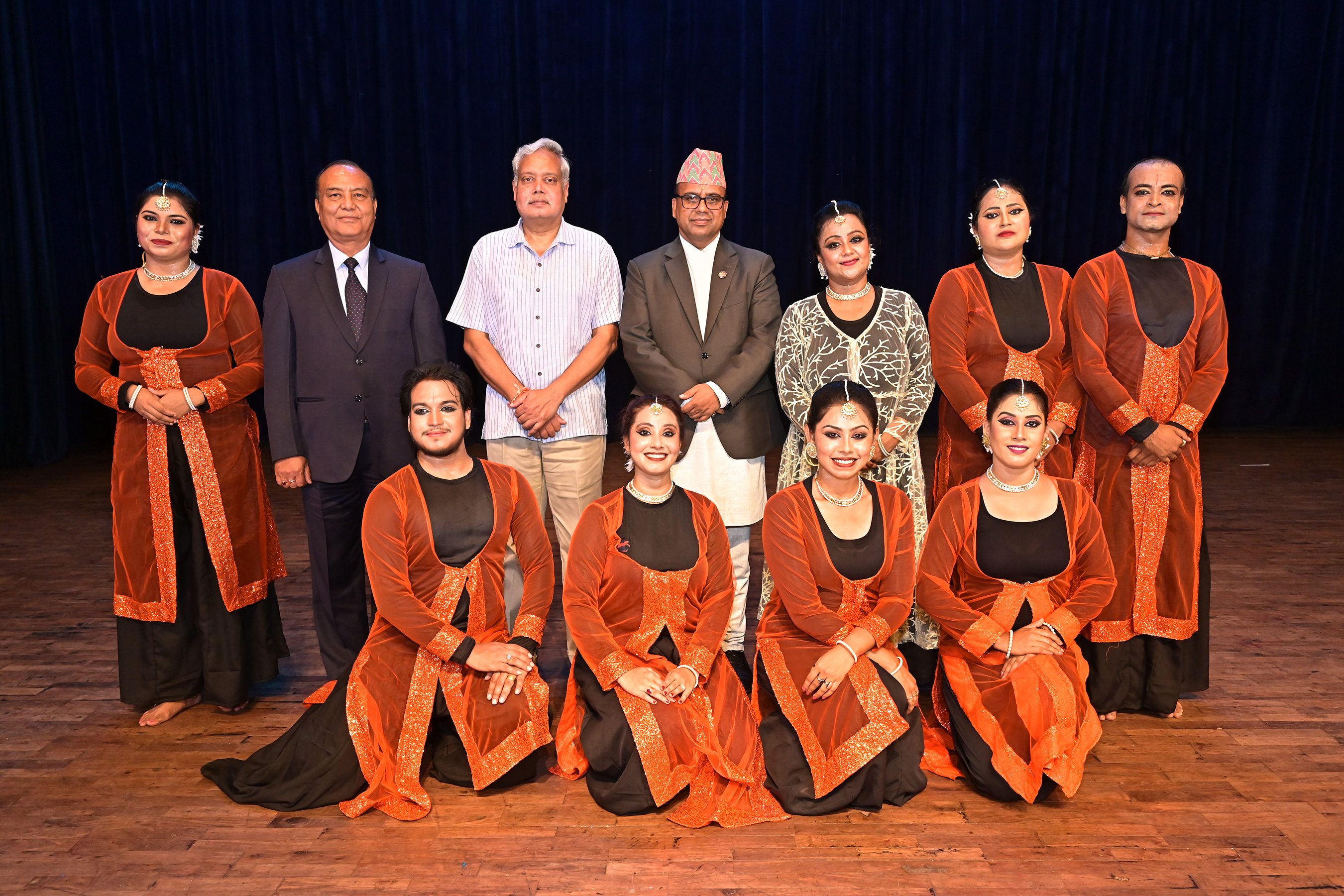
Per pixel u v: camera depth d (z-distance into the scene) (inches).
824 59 264.2
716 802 93.0
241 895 81.0
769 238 267.4
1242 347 288.7
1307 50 273.7
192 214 110.3
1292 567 162.2
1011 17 266.8
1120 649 112.0
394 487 98.0
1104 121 276.2
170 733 109.4
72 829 90.5
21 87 242.7
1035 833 89.6
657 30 258.1
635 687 94.3
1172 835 89.0
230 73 251.4
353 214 111.5
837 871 84.0
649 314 120.9
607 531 99.3
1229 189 281.9
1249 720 111.0
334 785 94.3
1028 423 97.5
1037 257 279.1
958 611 99.4
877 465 113.8
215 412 111.3
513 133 261.1
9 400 246.7
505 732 96.3
